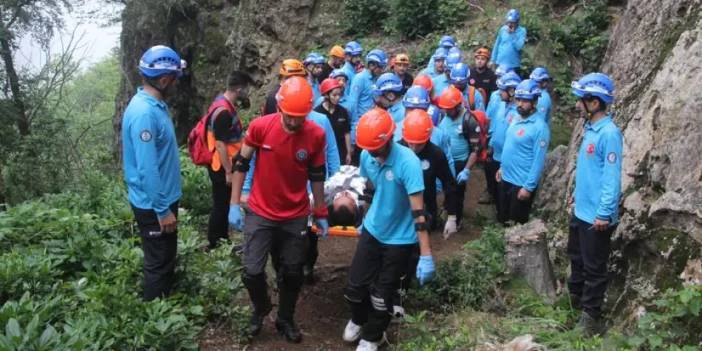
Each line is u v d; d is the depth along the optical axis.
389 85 6.73
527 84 6.92
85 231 6.22
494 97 8.83
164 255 4.97
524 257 5.94
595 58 12.84
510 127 7.17
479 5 14.82
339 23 16.56
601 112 5.00
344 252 7.13
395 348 4.99
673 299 4.20
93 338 4.31
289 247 4.99
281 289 5.11
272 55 16.84
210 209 8.21
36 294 5.20
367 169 4.84
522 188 7.00
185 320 4.63
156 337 4.43
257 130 4.78
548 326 5.04
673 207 4.84
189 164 8.85
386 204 4.73
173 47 20.47
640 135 5.98
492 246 6.23
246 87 6.38
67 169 20.42
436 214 7.61
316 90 9.30
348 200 5.46
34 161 19.62
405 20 15.09
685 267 4.66
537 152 6.91
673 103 5.63
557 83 12.62
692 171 5.05
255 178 4.92
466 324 5.01
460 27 14.60
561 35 13.19
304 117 4.61
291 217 4.92
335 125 7.56
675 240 4.80
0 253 6.03
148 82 4.71
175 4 19.83
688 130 5.26
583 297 5.14
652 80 6.63
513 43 11.92
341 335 5.30
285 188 4.85
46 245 6.02
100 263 5.80
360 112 8.89
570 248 5.56
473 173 10.71
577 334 4.74
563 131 11.72
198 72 19.05
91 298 4.88
